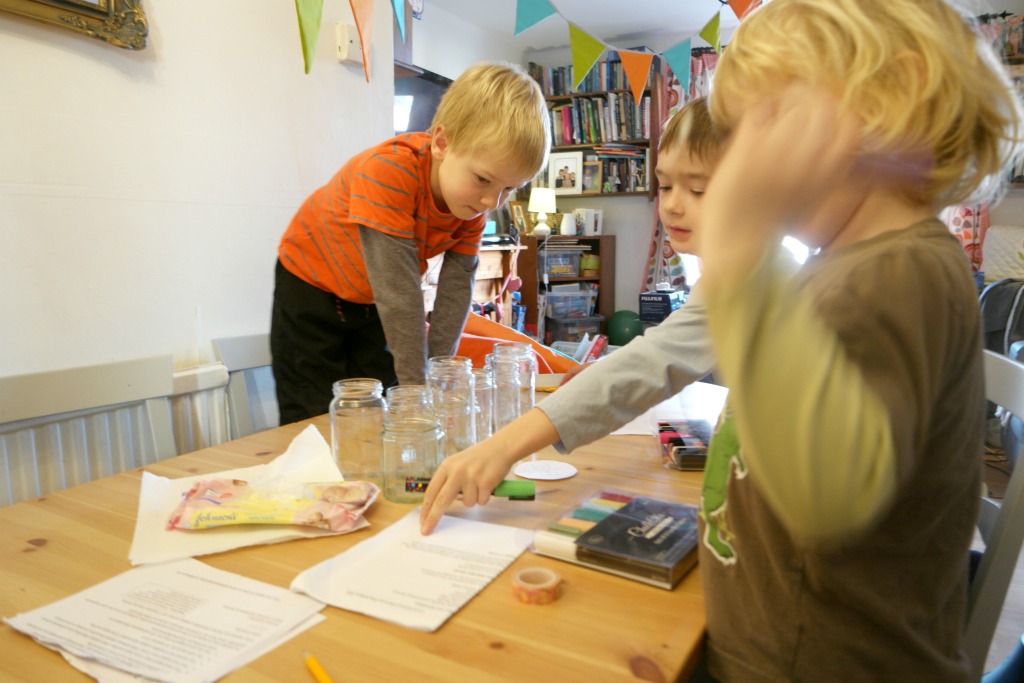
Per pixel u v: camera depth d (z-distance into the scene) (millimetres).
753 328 374
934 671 519
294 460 973
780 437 366
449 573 662
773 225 387
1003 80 510
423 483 859
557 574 668
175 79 1669
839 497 361
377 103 2260
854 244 499
